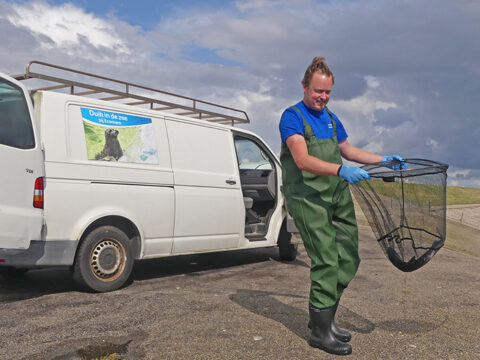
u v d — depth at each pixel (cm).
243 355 293
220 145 619
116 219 489
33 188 415
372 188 308
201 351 299
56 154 441
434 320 389
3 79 406
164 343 313
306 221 299
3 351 296
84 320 364
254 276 578
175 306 408
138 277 557
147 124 530
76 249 452
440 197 295
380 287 520
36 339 319
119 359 285
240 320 368
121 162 493
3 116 401
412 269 304
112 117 496
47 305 409
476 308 438
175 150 553
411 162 305
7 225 394
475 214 3206
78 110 470
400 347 319
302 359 289
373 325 368
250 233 665
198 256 739
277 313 392
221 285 516
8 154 398
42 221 421
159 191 522
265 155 700
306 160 289
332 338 301
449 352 313
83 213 451
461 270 684
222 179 603
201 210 569
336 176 299
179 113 644
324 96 298
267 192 681
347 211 310
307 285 527
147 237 510
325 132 308
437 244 293
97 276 463
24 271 555
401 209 303
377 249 880
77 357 288
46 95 450
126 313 384
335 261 298
